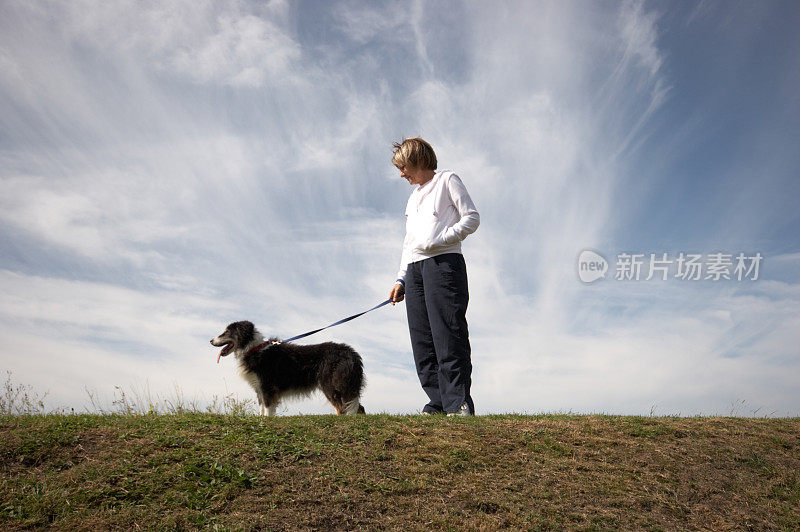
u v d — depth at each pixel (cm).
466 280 482
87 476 352
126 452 381
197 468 364
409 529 320
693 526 351
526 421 482
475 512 341
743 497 390
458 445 415
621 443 448
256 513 325
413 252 491
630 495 375
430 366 498
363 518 329
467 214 471
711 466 424
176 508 327
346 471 371
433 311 474
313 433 421
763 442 472
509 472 392
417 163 491
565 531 331
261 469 368
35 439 389
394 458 394
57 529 306
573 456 421
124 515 317
